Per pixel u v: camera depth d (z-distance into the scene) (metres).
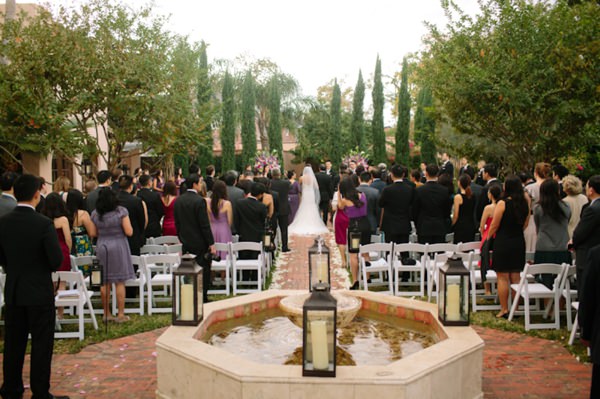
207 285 7.29
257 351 4.63
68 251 6.73
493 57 10.12
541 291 6.23
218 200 8.48
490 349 5.64
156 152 12.47
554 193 6.67
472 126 10.96
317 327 3.47
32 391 4.46
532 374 4.96
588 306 3.65
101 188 7.26
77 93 11.73
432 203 8.22
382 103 26.42
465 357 3.96
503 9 10.16
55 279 6.06
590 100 9.48
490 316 6.83
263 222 8.93
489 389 4.63
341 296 5.07
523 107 9.72
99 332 6.36
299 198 16.12
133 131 12.38
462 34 10.55
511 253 6.57
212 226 8.63
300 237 14.38
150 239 8.58
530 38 9.87
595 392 3.68
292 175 16.12
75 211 7.31
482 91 9.82
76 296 6.30
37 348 4.45
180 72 13.20
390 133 34.50
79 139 11.82
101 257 6.64
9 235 4.43
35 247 4.42
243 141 25.97
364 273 7.51
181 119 12.90
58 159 18.48
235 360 3.79
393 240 8.54
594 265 3.62
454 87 10.21
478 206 8.91
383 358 4.42
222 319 5.29
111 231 6.72
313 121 33.72
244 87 25.81
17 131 11.68
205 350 4.00
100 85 11.57
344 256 10.27
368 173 10.12
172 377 4.10
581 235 5.46
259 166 20.84
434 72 11.16
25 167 15.76
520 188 6.53
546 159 10.40
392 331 5.11
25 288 4.39
